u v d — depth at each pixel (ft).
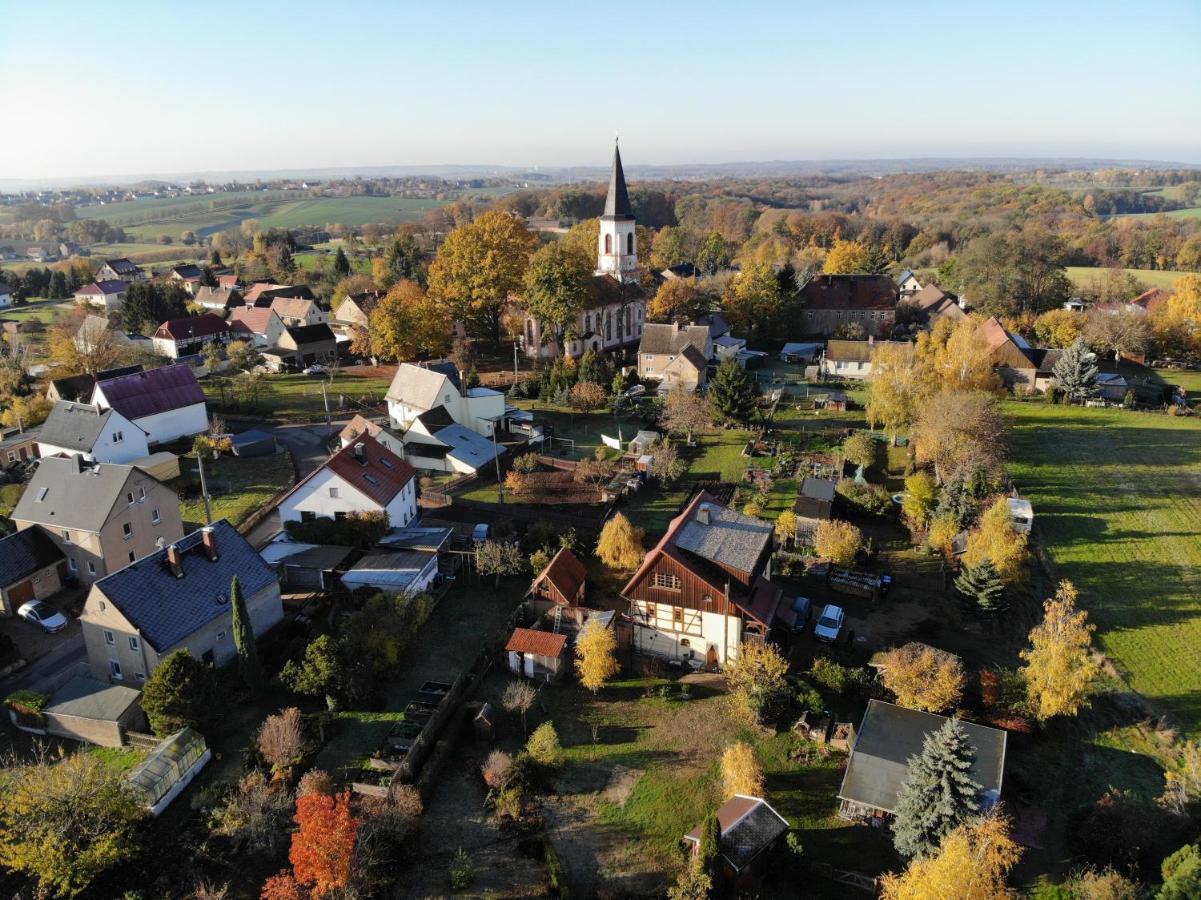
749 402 316.40
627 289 444.14
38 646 171.83
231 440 284.41
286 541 209.15
